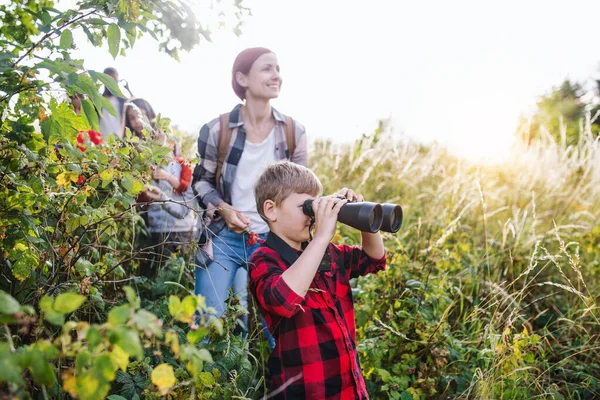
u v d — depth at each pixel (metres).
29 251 1.74
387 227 1.85
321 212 1.81
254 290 1.91
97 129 1.77
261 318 2.54
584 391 2.76
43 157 1.84
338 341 1.84
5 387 1.24
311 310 1.85
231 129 2.91
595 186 5.50
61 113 1.85
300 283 1.69
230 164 2.92
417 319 2.71
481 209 5.24
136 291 2.74
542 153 6.09
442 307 3.11
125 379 1.86
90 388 0.99
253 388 2.12
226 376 2.08
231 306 2.17
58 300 1.02
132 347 0.96
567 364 2.94
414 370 2.53
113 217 2.11
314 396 1.76
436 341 2.65
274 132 3.01
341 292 2.01
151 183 2.95
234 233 2.82
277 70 2.89
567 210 5.45
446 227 4.03
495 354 2.51
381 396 2.54
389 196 5.82
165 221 3.26
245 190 2.95
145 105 3.39
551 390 2.50
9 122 1.81
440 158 6.67
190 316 1.12
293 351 1.82
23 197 1.75
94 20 1.81
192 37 2.06
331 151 6.36
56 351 1.02
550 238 4.53
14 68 1.64
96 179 2.04
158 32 2.20
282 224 1.99
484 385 2.36
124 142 2.15
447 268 3.54
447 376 2.56
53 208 1.97
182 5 2.03
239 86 2.96
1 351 0.97
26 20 1.52
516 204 5.69
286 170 2.00
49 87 1.78
